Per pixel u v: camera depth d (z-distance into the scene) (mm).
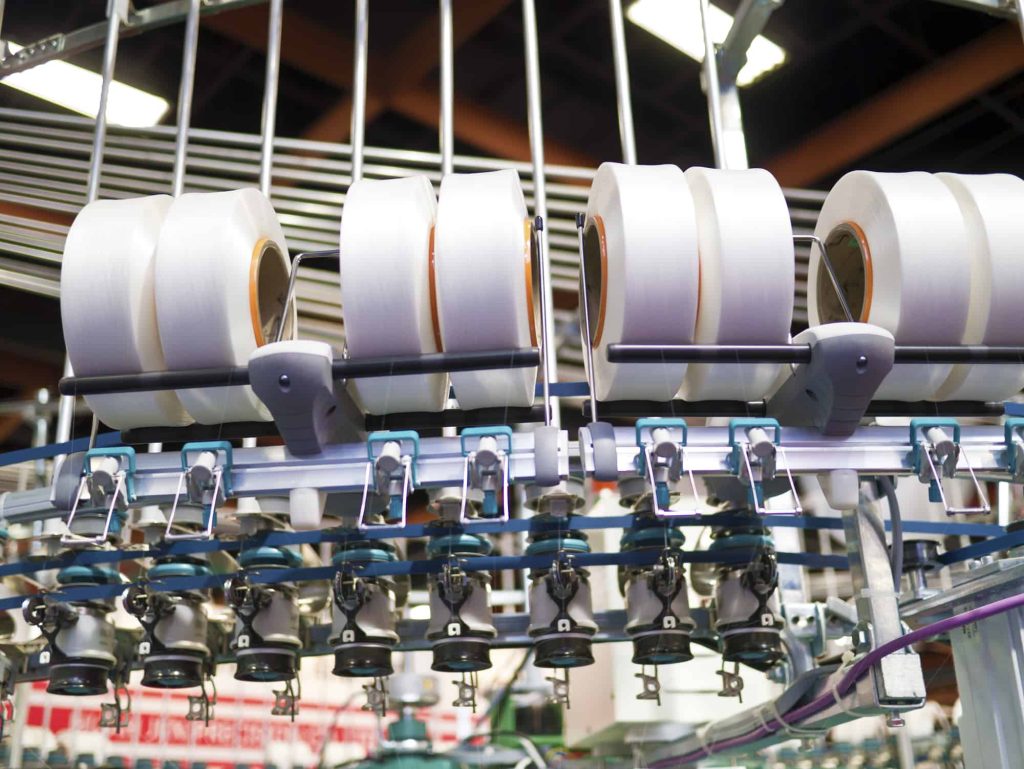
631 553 1706
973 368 1521
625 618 1915
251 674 1769
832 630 2109
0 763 2838
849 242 1684
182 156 2305
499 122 4895
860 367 1384
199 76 4664
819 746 2318
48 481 3426
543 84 4852
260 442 4105
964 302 1469
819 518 1792
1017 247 1481
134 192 3229
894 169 5074
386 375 1434
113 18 2453
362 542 1735
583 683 2426
